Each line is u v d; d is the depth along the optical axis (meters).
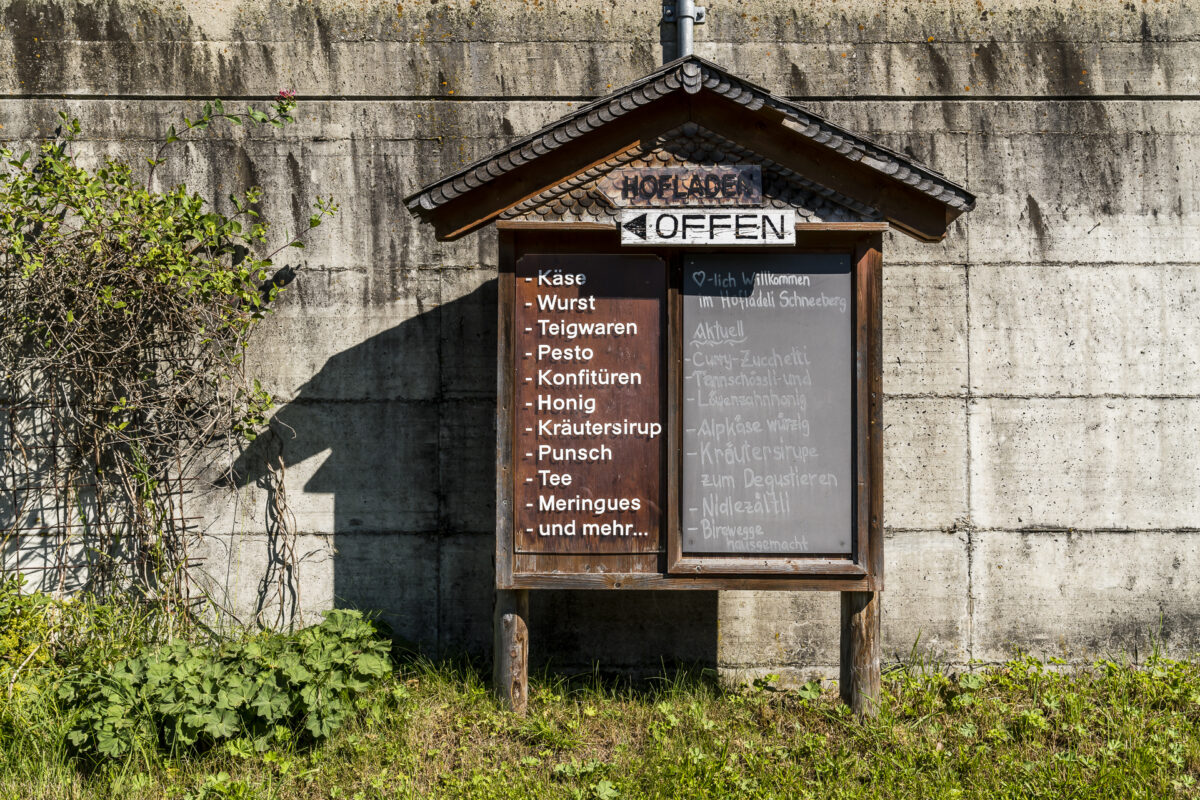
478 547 5.37
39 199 5.35
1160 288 5.36
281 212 5.40
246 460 5.38
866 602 4.54
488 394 5.39
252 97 5.41
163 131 5.40
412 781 4.09
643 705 4.83
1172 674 5.05
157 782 4.05
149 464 5.31
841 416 4.46
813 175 4.34
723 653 5.34
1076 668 5.32
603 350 4.47
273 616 5.36
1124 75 5.41
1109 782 4.00
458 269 5.41
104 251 5.11
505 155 4.24
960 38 5.41
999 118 5.39
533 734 4.44
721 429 4.47
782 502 4.46
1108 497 5.35
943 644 5.36
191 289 5.07
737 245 4.34
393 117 5.42
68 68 5.38
